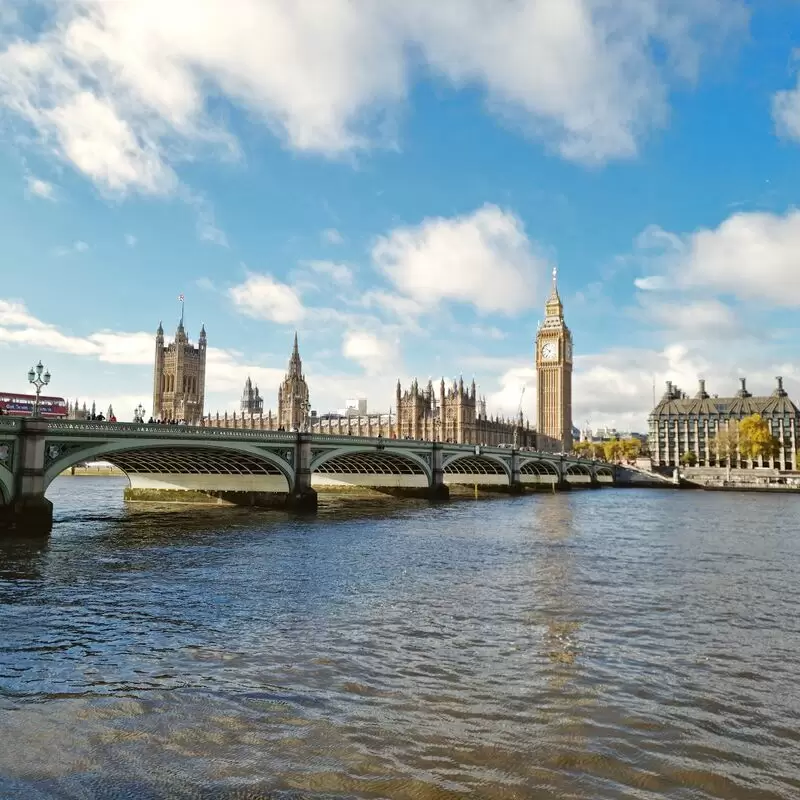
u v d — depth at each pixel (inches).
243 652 920.9
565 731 682.2
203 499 3179.1
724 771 606.9
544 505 3937.0
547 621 1107.3
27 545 1809.8
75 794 558.3
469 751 637.9
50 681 809.5
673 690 799.1
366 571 1545.3
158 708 729.6
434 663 880.3
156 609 1166.3
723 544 2155.5
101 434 2095.2
